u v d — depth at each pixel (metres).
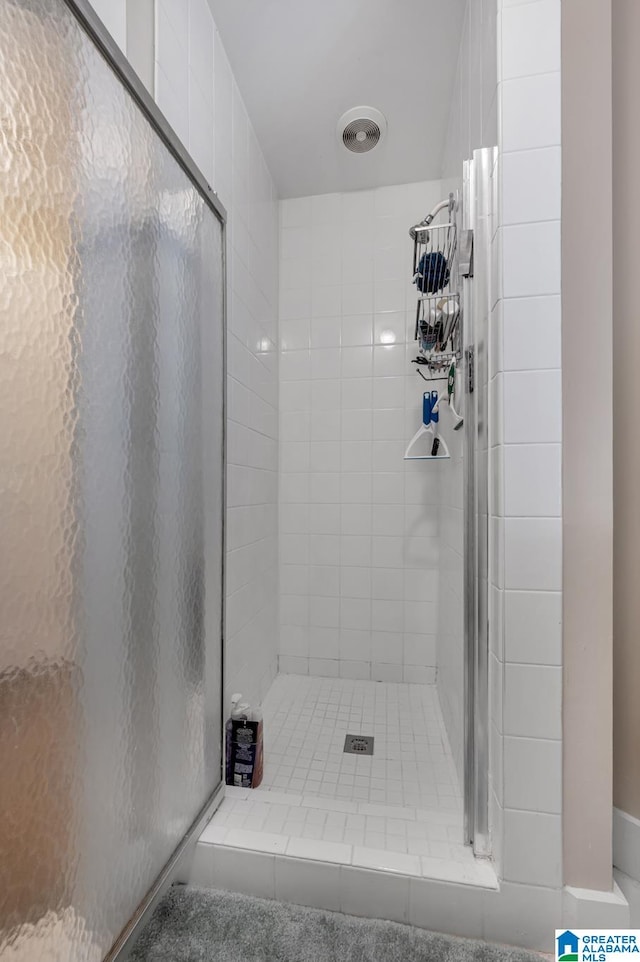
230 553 1.49
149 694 0.84
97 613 0.69
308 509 2.13
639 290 0.94
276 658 2.11
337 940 0.85
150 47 1.02
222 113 1.42
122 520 0.76
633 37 0.93
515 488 0.87
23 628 0.56
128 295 0.77
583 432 0.86
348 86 1.54
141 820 0.80
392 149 1.83
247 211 1.65
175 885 0.95
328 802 1.11
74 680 0.65
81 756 0.66
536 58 0.86
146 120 0.82
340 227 2.10
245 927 0.87
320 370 2.12
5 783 0.54
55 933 0.61
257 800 1.12
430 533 2.03
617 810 0.93
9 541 0.54
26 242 0.56
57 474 0.61
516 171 0.87
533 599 0.86
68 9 0.62
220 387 1.17
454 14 1.29
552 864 0.85
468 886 0.87
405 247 2.04
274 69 1.48
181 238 0.96
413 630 2.04
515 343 0.87
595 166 0.86
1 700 0.53
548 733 0.86
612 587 0.87
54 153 0.60
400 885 0.89
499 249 0.88
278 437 2.14
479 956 0.83
